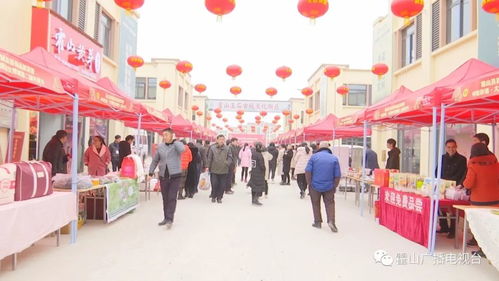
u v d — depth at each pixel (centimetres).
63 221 546
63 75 598
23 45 915
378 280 444
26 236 445
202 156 1389
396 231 703
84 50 1215
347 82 2673
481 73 633
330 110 2670
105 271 448
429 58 1297
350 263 509
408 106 658
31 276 425
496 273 478
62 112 895
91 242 584
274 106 3678
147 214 840
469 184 575
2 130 837
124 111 883
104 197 738
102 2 1501
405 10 598
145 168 1068
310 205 1050
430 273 475
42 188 511
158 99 2748
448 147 741
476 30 1023
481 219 480
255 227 729
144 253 529
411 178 715
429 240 576
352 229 734
